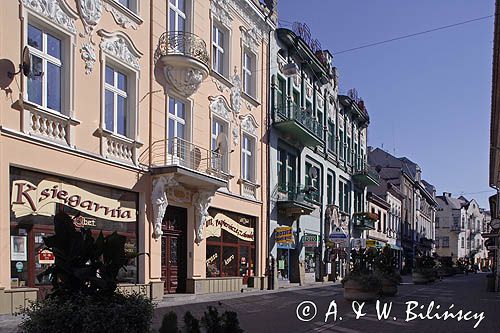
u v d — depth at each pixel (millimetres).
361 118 43688
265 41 25203
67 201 13086
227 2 21344
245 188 22828
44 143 12156
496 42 15828
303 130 26812
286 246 26922
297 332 10820
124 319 5613
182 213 18562
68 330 5453
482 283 36906
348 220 39344
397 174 61875
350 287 17375
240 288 21125
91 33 14000
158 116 16703
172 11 18047
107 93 14789
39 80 12445
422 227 75312
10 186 11523
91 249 5867
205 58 18125
